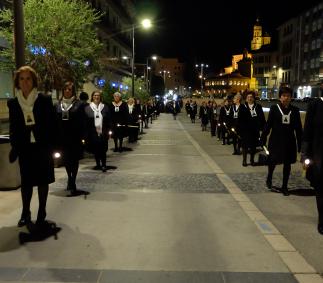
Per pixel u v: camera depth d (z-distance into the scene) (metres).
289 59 84.19
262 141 8.33
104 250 5.08
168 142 18.38
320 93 6.04
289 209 7.01
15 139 5.62
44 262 4.72
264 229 5.92
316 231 5.89
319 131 5.76
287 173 7.98
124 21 57.47
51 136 5.79
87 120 10.01
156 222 6.19
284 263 4.74
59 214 6.57
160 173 10.24
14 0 8.25
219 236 5.61
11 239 5.45
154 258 4.84
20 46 8.37
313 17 70.31
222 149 15.78
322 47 66.06
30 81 5.57
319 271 4.54
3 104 20.81
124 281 4.25
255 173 10.36
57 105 7.85
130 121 14.89
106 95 21.03
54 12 12.81
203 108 25.95
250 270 4.54
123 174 10.03
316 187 5.83
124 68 54.94
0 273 4.44
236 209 6.93
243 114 11.45
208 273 4.45
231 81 115.12
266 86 103.00
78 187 8.49
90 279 4.29
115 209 6.87
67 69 13.35
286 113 7.87
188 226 6.02
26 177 5.76
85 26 13.89
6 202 7.21
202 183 9.02
